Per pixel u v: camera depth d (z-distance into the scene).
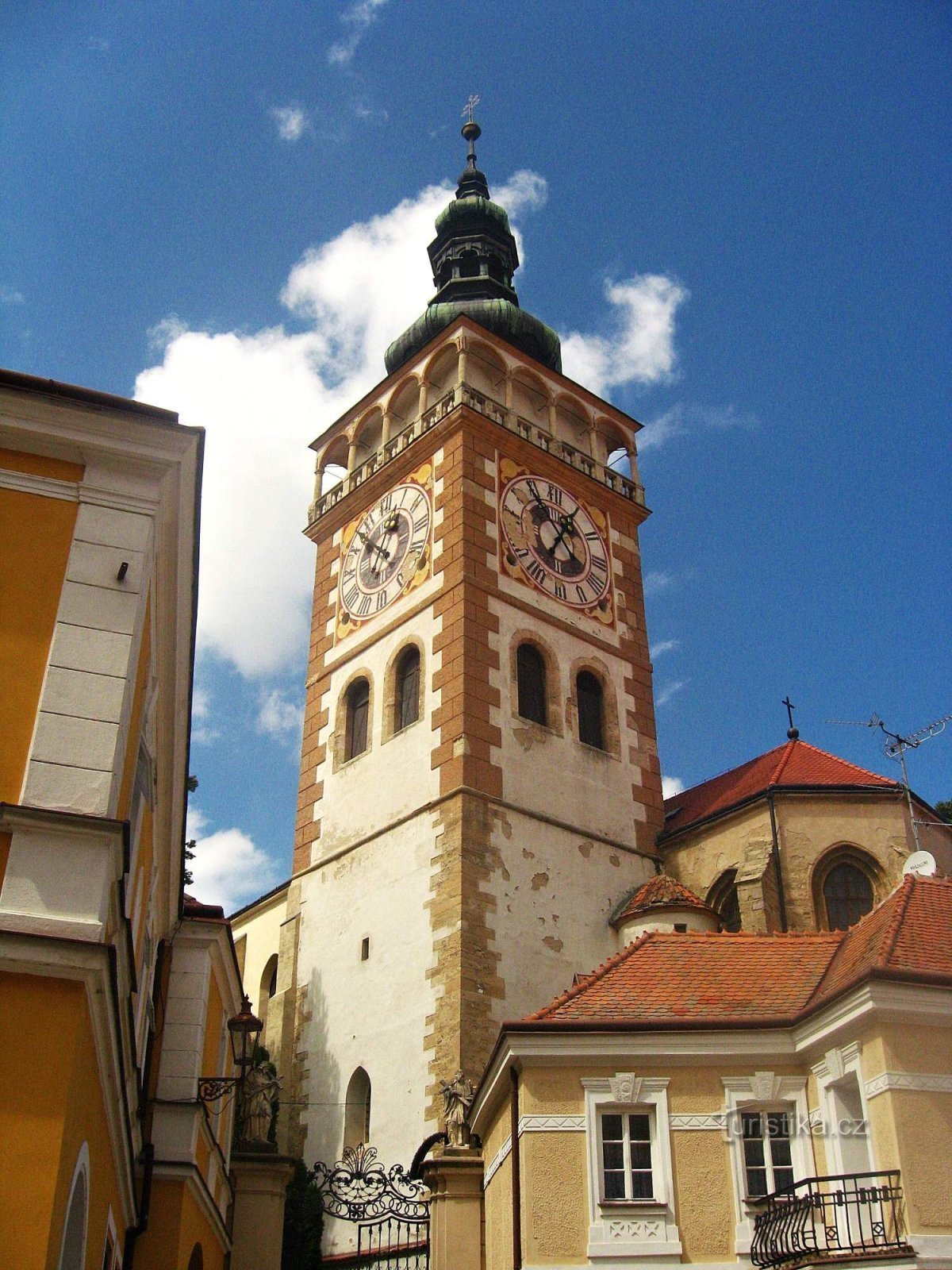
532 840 38.72
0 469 15.41
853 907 38.00
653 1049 20.69
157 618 17.17
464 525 42.53
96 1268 15.83
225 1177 27.45
